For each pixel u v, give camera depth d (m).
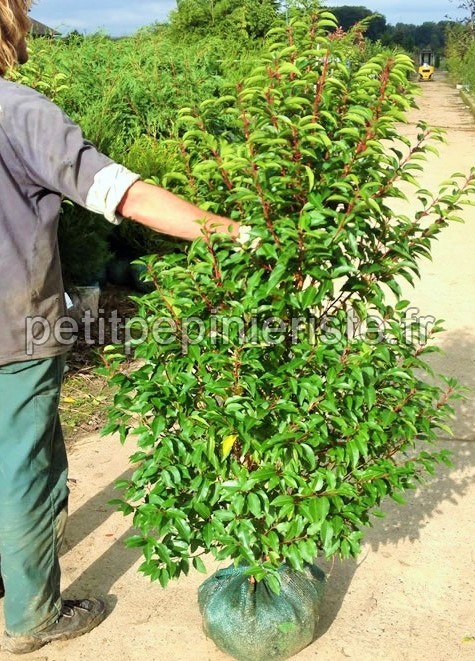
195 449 2.40
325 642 2.86
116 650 2.85
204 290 2.34
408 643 2.86
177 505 2.54
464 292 6.95
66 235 5.77
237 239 2.30
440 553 3.39
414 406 2.51
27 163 2.26
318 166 2.31
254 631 2.61
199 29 19.36
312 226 2.27
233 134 2.71
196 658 2.80
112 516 3.71
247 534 2.40
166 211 2.26
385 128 2.29
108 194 2.23
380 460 2.52
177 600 3.12
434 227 2.50
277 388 2.45
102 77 8.62
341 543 2.47
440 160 13.54
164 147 6.74
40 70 6.40
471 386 5.01
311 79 2.31
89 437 4.53
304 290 2.30
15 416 2.51
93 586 3.21
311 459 2.34
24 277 2.37
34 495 2.60
